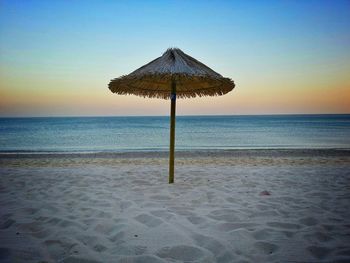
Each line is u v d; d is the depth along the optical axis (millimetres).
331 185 4676
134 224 2711
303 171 6121
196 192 4105
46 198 3781
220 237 2414
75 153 10945
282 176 5488
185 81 4730
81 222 2789
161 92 5160
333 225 2742
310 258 2057
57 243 2295
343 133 27891
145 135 26625
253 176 5469
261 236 2465
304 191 4234
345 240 2383
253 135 25578
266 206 3385
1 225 2738
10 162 8094
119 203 3498
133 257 2037
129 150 12898
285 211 3201
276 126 48219
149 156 9922
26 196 3896
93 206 3377
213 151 11539
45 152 11789
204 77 3785
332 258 2055
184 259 2029
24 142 18875
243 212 3141
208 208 3295
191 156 9820
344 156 9656
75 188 4379
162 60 4059
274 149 12336
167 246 2223
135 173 5785
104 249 2184
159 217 2906
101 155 10258
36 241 2338
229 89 4441
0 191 4207
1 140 20781
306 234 2506
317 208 3326
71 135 26984
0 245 2256
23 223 2771
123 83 4277
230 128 42594
